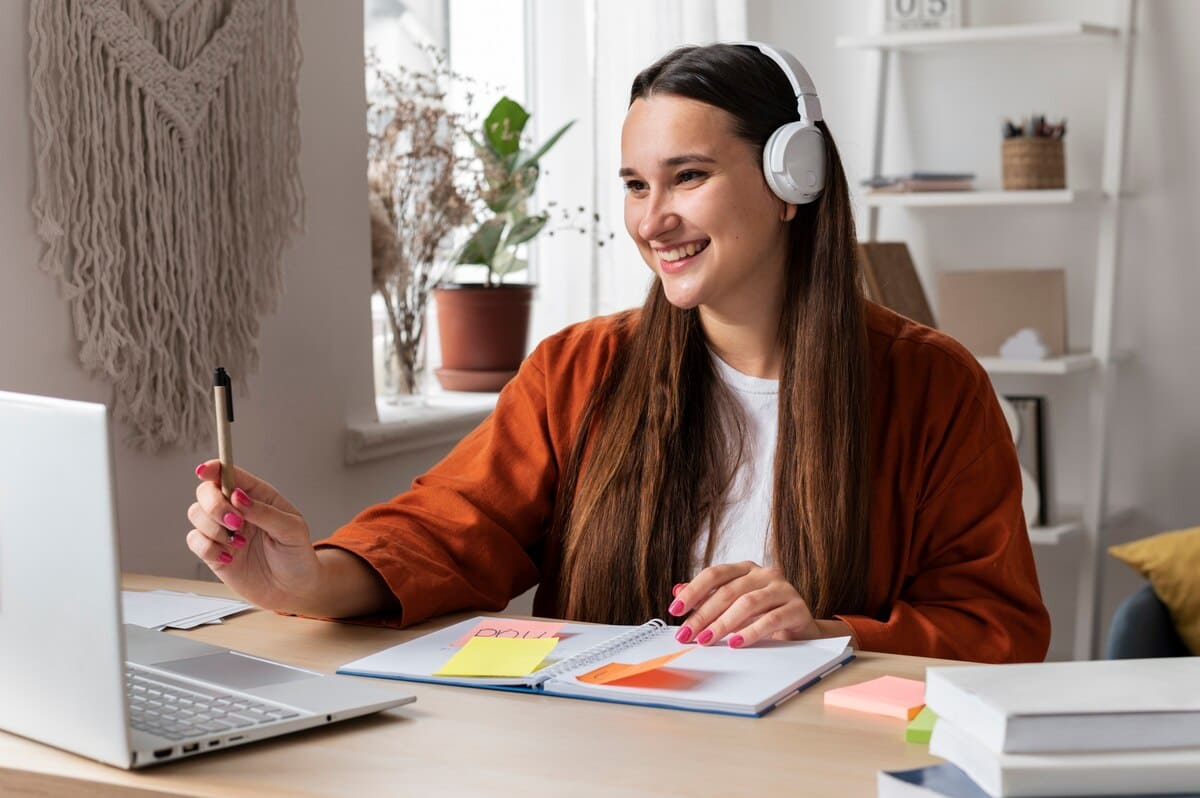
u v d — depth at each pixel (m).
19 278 1.61
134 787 0.88
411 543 1.41
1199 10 3.04
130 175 1.72
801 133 1.38
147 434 1.78
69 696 0.93
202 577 1.91
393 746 0.96
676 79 1.37
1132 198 3.13
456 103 2.94
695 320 1.50
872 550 1.44
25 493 0.93
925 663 1.16
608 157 2.95
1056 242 3.24
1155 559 2.28
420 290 2.49
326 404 2.15
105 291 1.69
